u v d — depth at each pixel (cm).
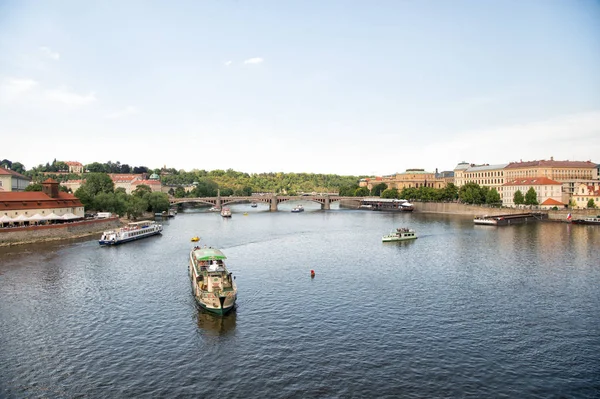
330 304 9062
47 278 11181
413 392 5700
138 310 8694
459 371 6241
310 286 10431
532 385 5891
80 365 6412
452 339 7300
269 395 5622
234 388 5788
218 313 8300
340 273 11800
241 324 7956
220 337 7375
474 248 15888
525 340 7269
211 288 8738
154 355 6725
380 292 9919
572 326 7875
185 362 6500
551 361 6544
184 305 9006
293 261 13488
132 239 17950
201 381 5966
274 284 10619
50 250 15325
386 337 7369
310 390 5738
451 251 15300
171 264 12988
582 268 12281
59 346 7031
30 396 5609
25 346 7031
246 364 6431
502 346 7038
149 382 5938
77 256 14212
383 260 13675
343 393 5672
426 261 13488
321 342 7175
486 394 5672
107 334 7506
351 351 6844
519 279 11075
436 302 9188
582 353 6812
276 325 7906
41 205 18662
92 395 5631
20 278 11175
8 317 8294
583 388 5816
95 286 10412
